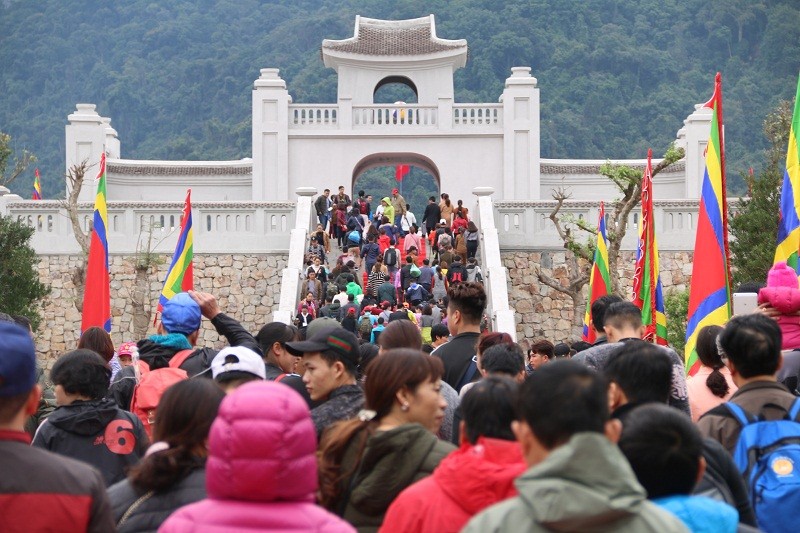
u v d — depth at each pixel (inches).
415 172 4480.8
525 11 5088.6
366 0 5590.6
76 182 1438.2
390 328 427.5
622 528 207.8
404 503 268.2
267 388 240.4
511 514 212.8
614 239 1357.0
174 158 4736.7
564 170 2299.5
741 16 4943.4
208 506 236.2
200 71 5349.4
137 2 6176.2
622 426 268.4
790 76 4662.9
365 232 1768.0
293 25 5516.7
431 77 2348.7
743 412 344.2
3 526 245.4
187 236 1010.1
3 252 1365.7
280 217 1668.3
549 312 1642.5
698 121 2226.9
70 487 251.1
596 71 4790.8
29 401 256.2
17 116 5511.8
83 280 1441.9
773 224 1266.0
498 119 2224.4
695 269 634.2
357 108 2220.7
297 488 236.1
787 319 463.8
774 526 327.3
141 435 407.8
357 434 312.2
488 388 286.5
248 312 1646.2
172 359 472.1
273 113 2204.7
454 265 1486.2
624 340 415.8
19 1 6146.7
